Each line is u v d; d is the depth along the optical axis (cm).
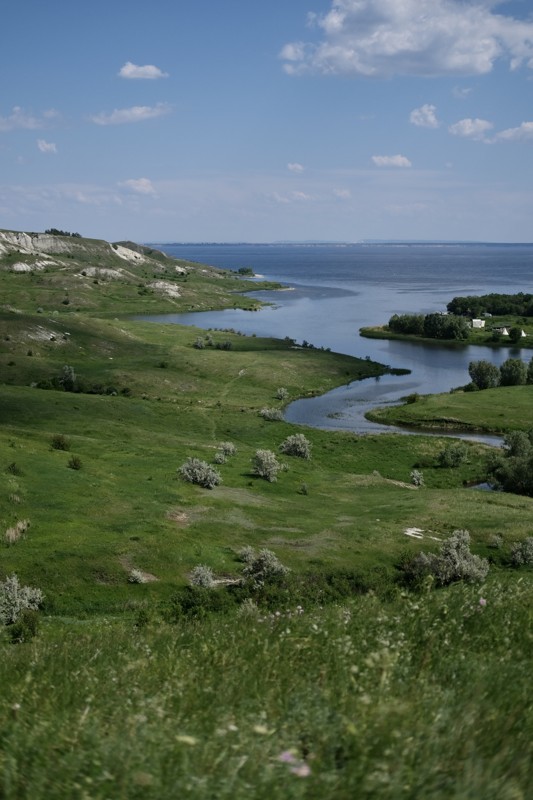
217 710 589
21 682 718
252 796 443
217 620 1137
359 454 9700
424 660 709
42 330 17425
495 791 448
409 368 16700
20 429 7981
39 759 502
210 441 9825
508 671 672
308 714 562
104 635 1167
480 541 5659
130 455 7575
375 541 5397
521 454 8969
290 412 12575
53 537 4631
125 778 463
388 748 489
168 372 15175
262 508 6203
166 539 4831
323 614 984
